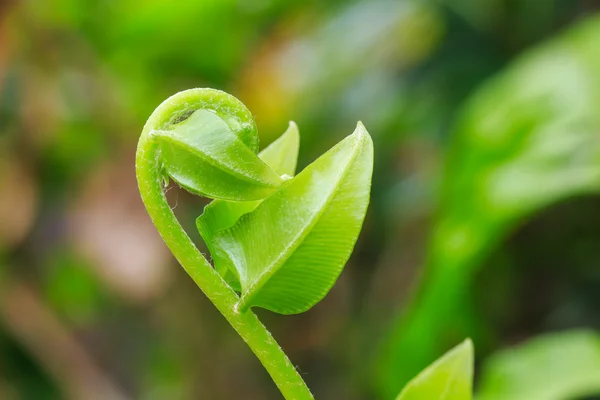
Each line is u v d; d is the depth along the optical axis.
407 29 0.63
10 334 0.60
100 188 0.63
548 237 0.53
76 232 0.62
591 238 0.53
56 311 0.63
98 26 0.66
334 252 0.22
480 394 0.40
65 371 0.60
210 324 0.69
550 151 0.42
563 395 0.38
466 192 0.44
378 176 0.63
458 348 0.24
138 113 0.69
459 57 0.60
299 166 0.65
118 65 0.68
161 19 0.65
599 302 0.53
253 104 0.68
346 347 0.65
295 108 0.66
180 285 0.67
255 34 0.69
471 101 0.55
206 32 0.67
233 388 0.68
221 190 0.22
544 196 0.41
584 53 0.44
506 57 0.58
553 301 0.54
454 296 0.45
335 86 0.64
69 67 0.65
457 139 0.46
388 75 0.63
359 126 0.22
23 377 0.61
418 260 0.59
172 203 0.65
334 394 0.65
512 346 0.53
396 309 0.59
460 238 0.43
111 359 0.68
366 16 0.65
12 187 0.61
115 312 0.68
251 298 0.22
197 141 0.22
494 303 0.54
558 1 0.57
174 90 0.71
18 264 0.62
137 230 0.61
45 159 0.63
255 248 0.22
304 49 0.68
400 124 0.61
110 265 0.60
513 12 0.58
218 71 0.70
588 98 0.43
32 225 0.62
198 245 0.65
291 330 0.67
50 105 0.63
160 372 0.69
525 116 0.44
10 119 0.62
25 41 0.62
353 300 0.66
